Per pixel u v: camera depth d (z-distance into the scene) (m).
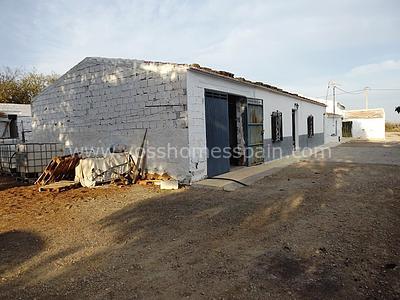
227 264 3.38
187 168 8.03
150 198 6.73
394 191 6.57
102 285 3.02
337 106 33.72
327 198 6.15
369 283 2.85
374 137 33.16
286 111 14.83
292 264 3.31
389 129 47.53
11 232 4.77
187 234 4.41
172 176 8.31
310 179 8.39
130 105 9.16
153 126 8.65
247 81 10.45
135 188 7.89
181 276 3.14
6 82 27.52
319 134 21.52
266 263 3.36
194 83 8.21
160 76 8.40
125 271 3.31
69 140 11.27
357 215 4.95
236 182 8.04
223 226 4.71
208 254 3.67
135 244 4.09
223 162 9.56
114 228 4.78
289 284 2.89
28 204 6.54
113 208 5.96
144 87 8.77
